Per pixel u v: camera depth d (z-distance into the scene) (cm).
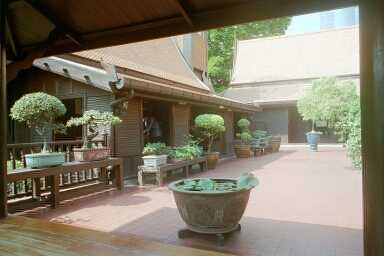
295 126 2231
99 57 1027
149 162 811
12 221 348
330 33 2459
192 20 337
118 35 386
